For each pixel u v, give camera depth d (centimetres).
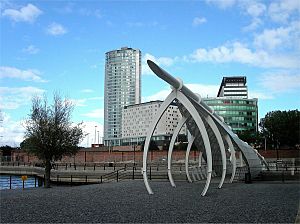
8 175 5712
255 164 3309
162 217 1209
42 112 3188
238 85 17150
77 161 7869
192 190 2231
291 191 2153
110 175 3856
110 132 17400
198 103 2220
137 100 17525
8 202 1712
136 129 14962
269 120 9462
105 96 17862
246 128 13025
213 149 3078
